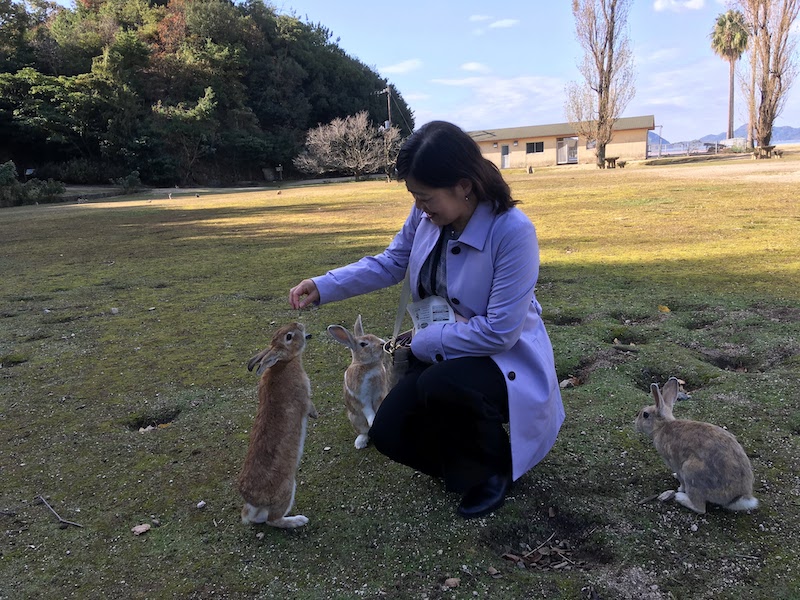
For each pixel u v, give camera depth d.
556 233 9.98
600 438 3.15
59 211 23.53
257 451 2.51
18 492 2.97
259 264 9.00
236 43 56.81
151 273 8.73
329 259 9.05
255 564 2.34
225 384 4.20
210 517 2.68
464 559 2.31
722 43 65.44
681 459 2.58
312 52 64.44
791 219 9.87
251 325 5.64
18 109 40.03
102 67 43.44
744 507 2.43
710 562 2.22
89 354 5.04
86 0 59.62
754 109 37.72
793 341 4.24
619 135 50.66
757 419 3.23
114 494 2.91
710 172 22.78
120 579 2.31
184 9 57.34
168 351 4.99
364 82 68.25
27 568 2.40
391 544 2.42
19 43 45.16
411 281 2.87
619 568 2.22
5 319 6.36
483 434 2.64
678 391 3.12
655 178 21.16
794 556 2.23
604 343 4.52
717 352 4.28
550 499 2.67
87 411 3.88
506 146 54.53
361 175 49.50
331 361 4.58
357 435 3.39
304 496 2.80
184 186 46.81
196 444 3.35
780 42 35.41
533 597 2.10
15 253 11.59
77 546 2.53
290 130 58.62
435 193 2.44
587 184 20.20
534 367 2.62
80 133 41.84
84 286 7.97
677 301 5.49
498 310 2.51
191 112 47.78
